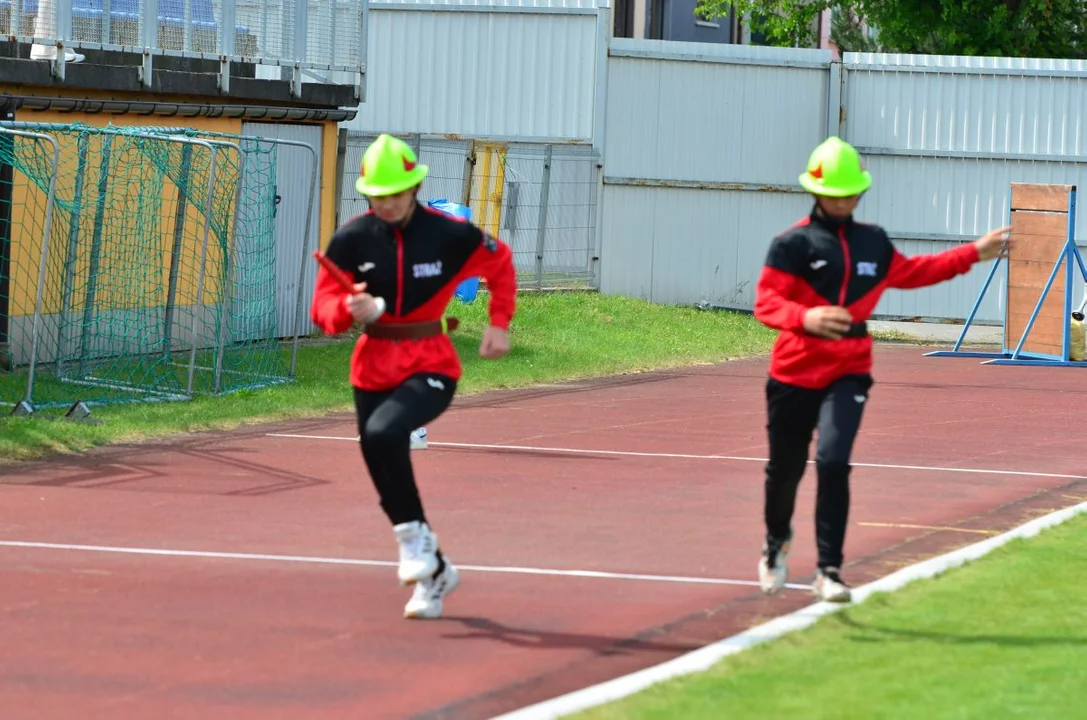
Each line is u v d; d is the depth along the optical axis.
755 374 57.19
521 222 70.69
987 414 46.53
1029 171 75.56
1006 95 75.50
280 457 35.59
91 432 37.25
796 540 27.19
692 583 23.59
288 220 57.75
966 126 75.81
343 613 21.45
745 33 118.69
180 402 42.81
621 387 51.94
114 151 47.88
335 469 34.06
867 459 37.19
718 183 76.00
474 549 26.03
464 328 61.00
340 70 57.75
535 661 19.06
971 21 90.12
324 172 59.72
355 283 20.28
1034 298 62.78
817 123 76.69
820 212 20.56
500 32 74.00
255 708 17.11
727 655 18.66
